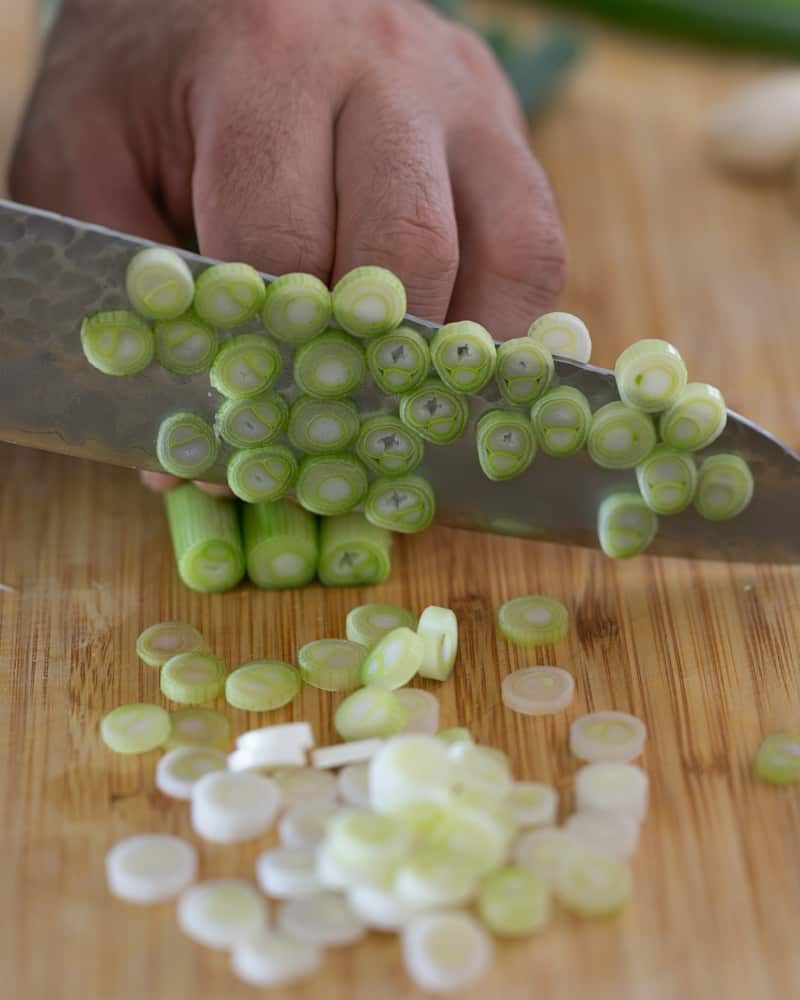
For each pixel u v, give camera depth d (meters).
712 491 0.39
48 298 0.37
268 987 0.33
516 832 0.35
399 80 0.41
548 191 0.41
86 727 0.37
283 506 0.40
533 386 0.38
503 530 0.40
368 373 0.37
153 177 0.44
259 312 0.37
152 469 0.39
